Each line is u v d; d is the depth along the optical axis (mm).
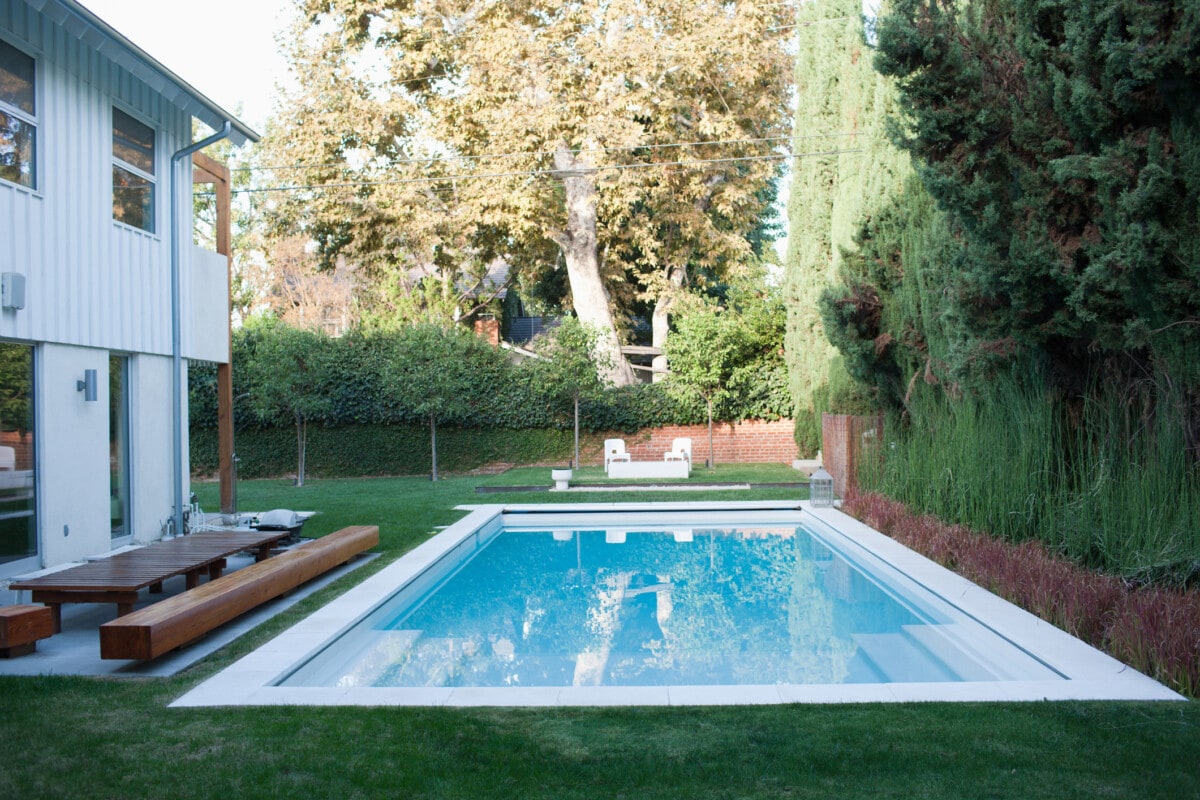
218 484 21078
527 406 23797
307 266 34625
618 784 4121
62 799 3957
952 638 7754
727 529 14594
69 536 9297
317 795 4008
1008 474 9914
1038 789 4020
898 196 13500
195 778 4188
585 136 23359
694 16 23328
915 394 13445
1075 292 7539
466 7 25109
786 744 4590
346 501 16703
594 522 15156
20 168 8586
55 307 9039
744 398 23938
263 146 27719
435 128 25438
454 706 5293
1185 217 6727
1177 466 7367
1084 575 7598
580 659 7191
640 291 30672
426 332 21391
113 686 5684
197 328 12453
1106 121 7363
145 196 11016
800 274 21984
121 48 8977
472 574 11109
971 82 8477
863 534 12273
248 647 6699
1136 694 5402
